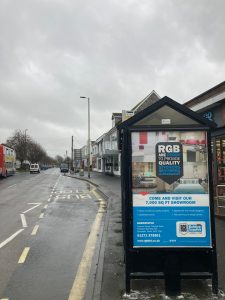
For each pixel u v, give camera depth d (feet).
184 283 12.92
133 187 12.28
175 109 12.79
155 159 12.33
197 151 12.34
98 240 21.71
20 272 15.65
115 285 13.01
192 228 12.13
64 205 39.29
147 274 12.01
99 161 151.74
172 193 12.23
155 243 12.13
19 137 212.43
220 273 13.83
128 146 12.37
